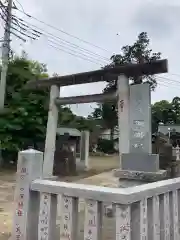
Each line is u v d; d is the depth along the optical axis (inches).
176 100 1700.3
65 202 103.4
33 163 118.0
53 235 108.0
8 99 664.4
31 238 114.4
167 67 254.8
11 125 566.9
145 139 225.3
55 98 400.8
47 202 109.1
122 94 282.4
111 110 1322.6
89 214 96.2
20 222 116.1
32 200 116.3
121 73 285.1
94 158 1108.5
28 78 676.7
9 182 437.1
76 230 102.1
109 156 1263.5
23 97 614.2
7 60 613.6
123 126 276.5
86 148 701.3
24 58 732.7
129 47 991.0
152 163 215.2
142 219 95.8
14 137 586.9
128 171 218.8
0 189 372.2
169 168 452.8
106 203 99.3
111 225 146.7
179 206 129.1
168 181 121.6
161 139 545.6
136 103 233.1
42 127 588.7
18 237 115.5
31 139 603.8
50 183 110.1
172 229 119.1
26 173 117.6
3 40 599.5
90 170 647.8
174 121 1700.3
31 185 115.4
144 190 98.0
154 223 104.5
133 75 282.8
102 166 761.6
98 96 338.6
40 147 629.0
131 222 92.7
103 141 1469.0
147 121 225.6
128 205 89.0
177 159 542.0
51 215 108.1
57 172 565.3
